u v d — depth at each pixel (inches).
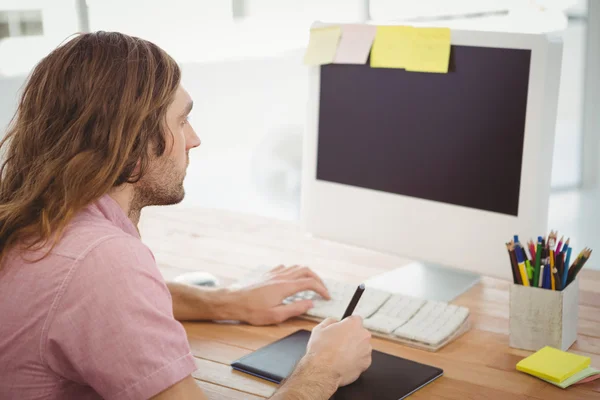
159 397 28.7
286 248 62.3
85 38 32.5
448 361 42.4
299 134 156.0
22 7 108.0
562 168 173.6
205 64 140.7
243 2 143.9
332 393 36.2
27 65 109.3
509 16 170.2
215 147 149.5
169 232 66.0
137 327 28.5
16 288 29.4
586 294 51.9
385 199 54.5
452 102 50.0
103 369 28.2
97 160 30.9
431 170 51.8
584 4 167.8
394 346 44.5
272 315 47.4
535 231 47.8
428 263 58.4
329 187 57.6
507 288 53.8
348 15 158.4
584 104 171.5
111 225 31.2
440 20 167.2
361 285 42.5
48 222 30.0
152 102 31.9
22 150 32.3
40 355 29.0
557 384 39.2
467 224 50.6
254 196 152.0
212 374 40.5
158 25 128.8
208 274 53.5
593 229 144.6
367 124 54.6
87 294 28.5
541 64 45.6
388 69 52.8
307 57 56.9
